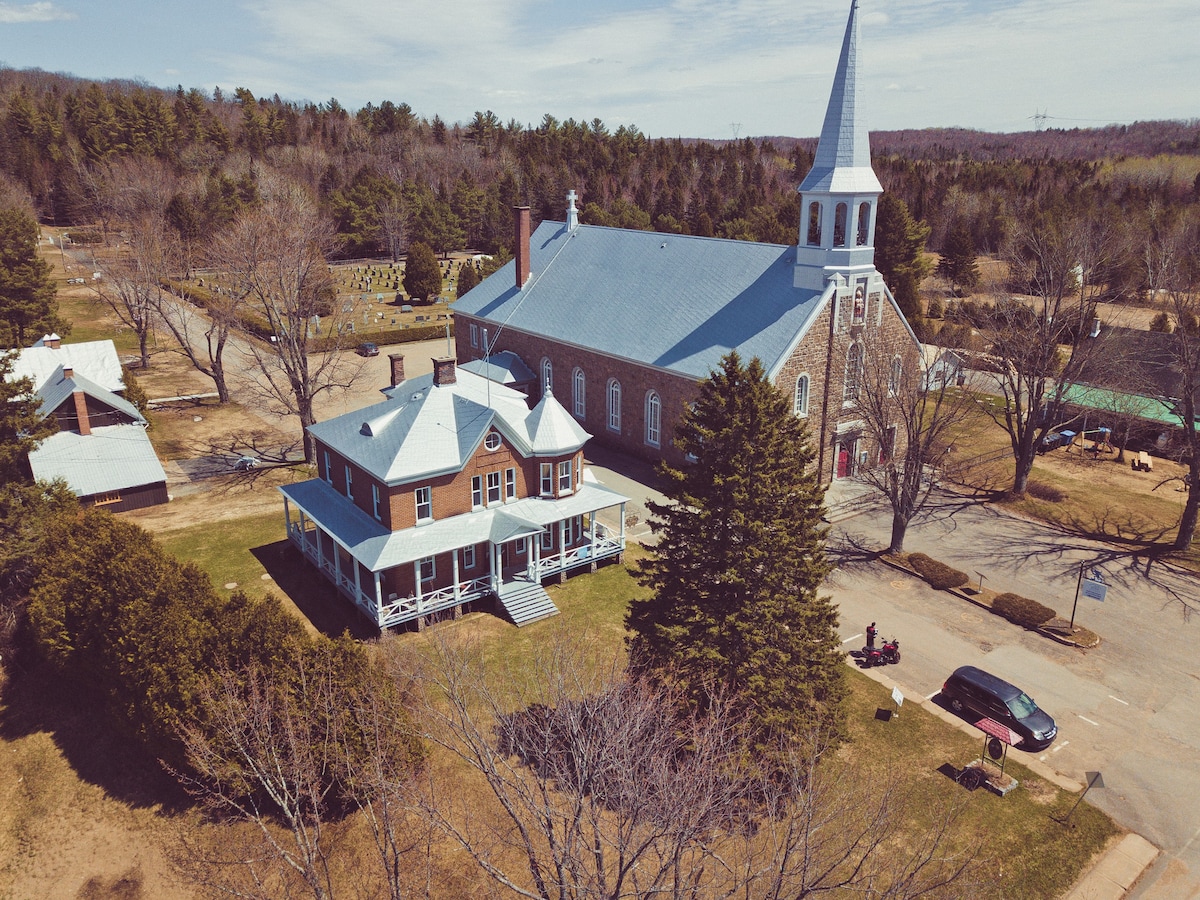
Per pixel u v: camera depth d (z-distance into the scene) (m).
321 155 187.38
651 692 26.08
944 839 27.70
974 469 60.66
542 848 25.98
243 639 29.27
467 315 74.62
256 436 66.25
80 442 54.19
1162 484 53.75
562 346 64.94
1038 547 48.91
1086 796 29.98
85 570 32.81
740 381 27.73
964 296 115.12
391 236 150.50
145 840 28.34
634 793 19.27
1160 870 26.97
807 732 27.02
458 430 41.22
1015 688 33.91
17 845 28.48
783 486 27.64
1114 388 60.44
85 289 122.50
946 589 44.16
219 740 26.52
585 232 71.94
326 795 28.31
